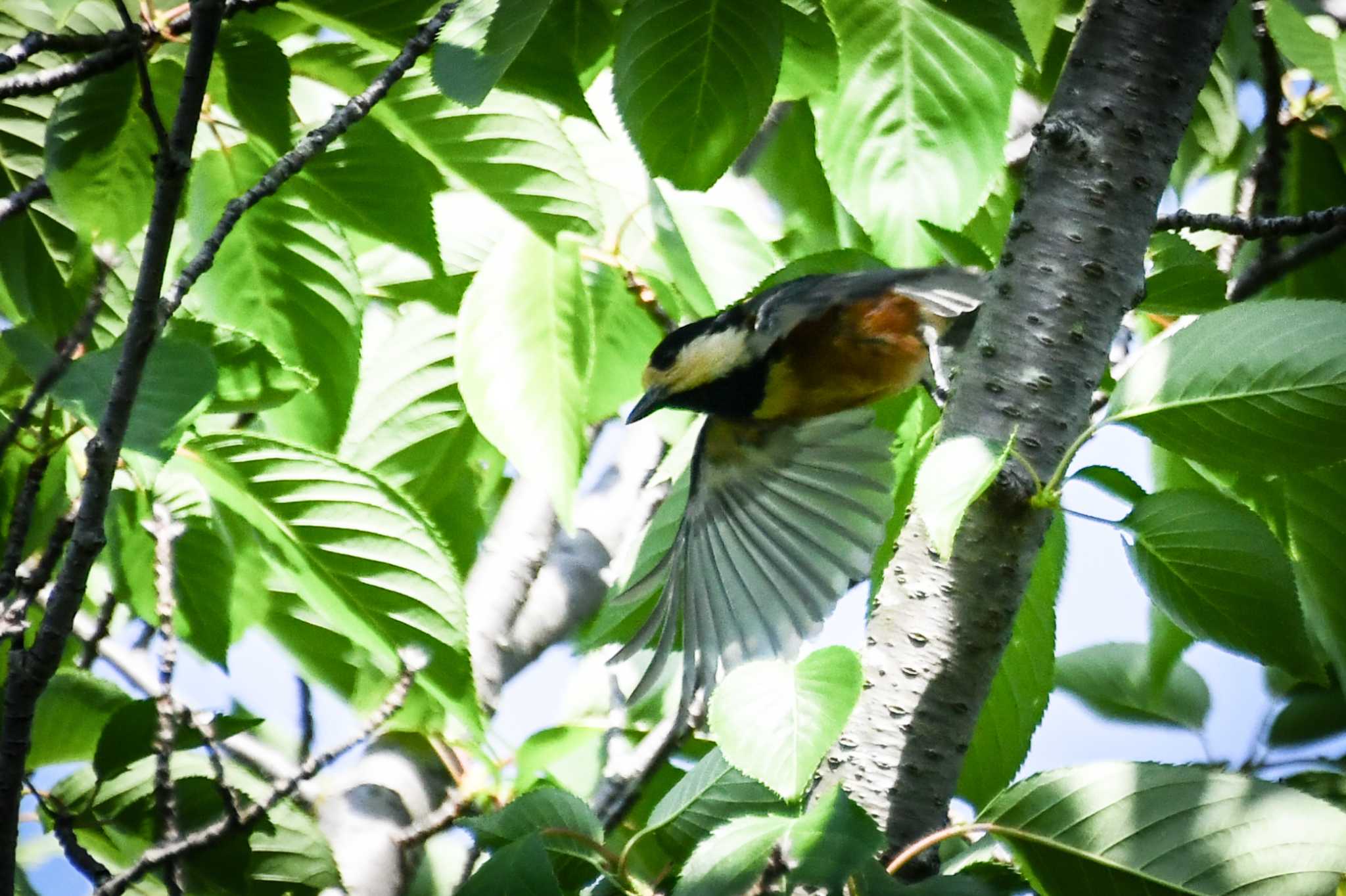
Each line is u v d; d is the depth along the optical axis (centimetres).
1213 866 499
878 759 555
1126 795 512
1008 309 597
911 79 717
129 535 779
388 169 688
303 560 695
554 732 840
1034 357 588
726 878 464
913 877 520
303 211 716
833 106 722
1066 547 718
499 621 940
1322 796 859
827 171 725
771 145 967
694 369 831
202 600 804
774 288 763
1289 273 833
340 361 744
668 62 608
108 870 640
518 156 679
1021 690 721
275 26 681
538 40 618
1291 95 931
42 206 711
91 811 680
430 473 934
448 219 888
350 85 669
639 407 838
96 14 698
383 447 928
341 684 859
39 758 754
